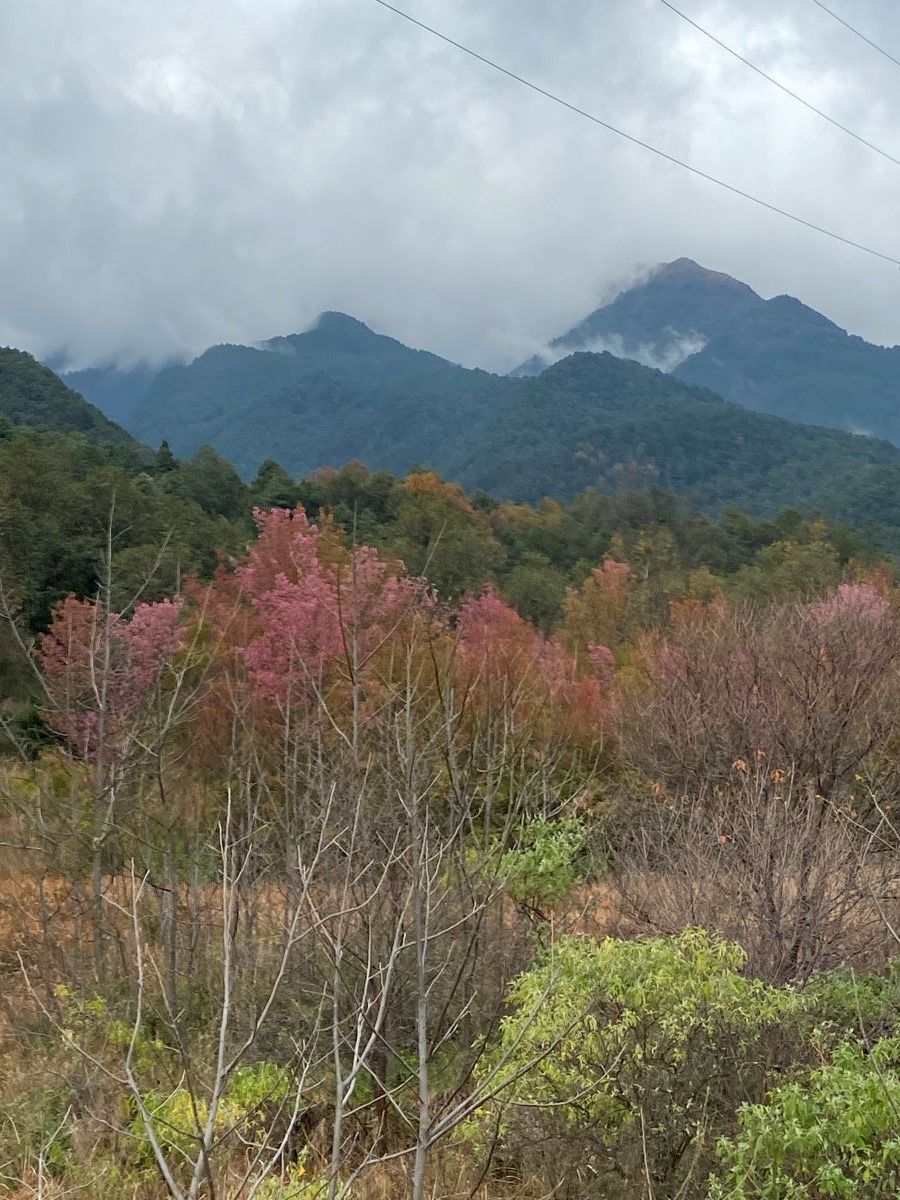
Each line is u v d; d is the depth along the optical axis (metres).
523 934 6.44
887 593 21.39
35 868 7.66
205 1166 2.98
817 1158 4.21
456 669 7.82
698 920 6.43
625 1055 4.87
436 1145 5.35
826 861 6.36
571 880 6.93
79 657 7.71
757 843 6.52
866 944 6.29
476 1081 5.25
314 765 6.07
